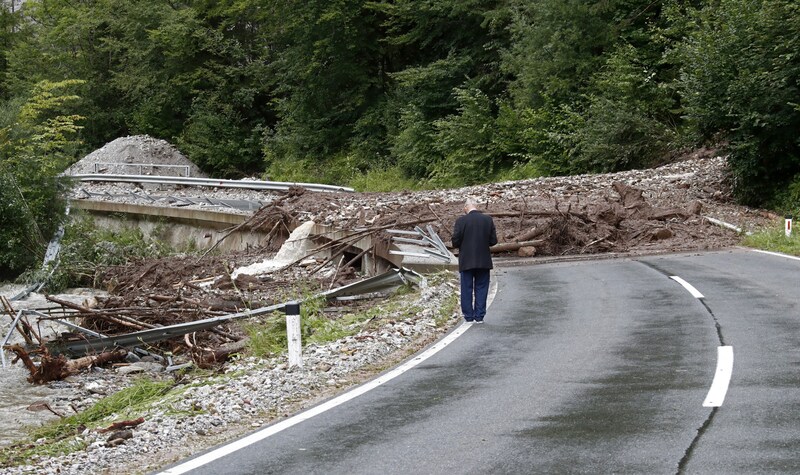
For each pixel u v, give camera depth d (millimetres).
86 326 15336
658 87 31250
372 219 22656
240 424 7797
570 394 7840
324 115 51750
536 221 20906
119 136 63562
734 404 7098
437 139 41844
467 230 12227
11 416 10695
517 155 38000
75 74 62281
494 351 10148
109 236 30812
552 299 13883
